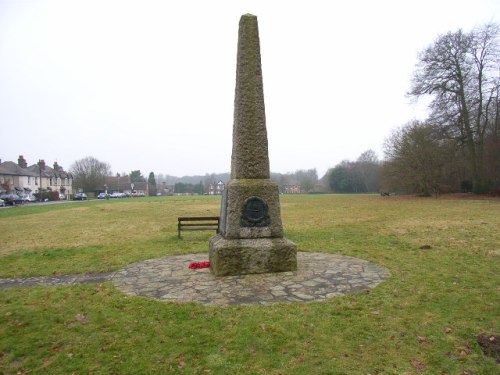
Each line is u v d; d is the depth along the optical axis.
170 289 7.57
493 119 39.25
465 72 36.97
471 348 4.81
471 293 6.88
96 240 15.49
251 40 9.05
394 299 6.64
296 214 26.45
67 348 4.98
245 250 8.56
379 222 19.62
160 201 53.44
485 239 12.77
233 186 8.79
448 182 44.66
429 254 10.66
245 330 5.37
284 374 4.27
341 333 5.27
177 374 4.30
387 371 4.31
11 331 5.57
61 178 108.19
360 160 103.69
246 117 9.00
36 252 12.73
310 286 7.52
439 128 38.75
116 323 5.77
